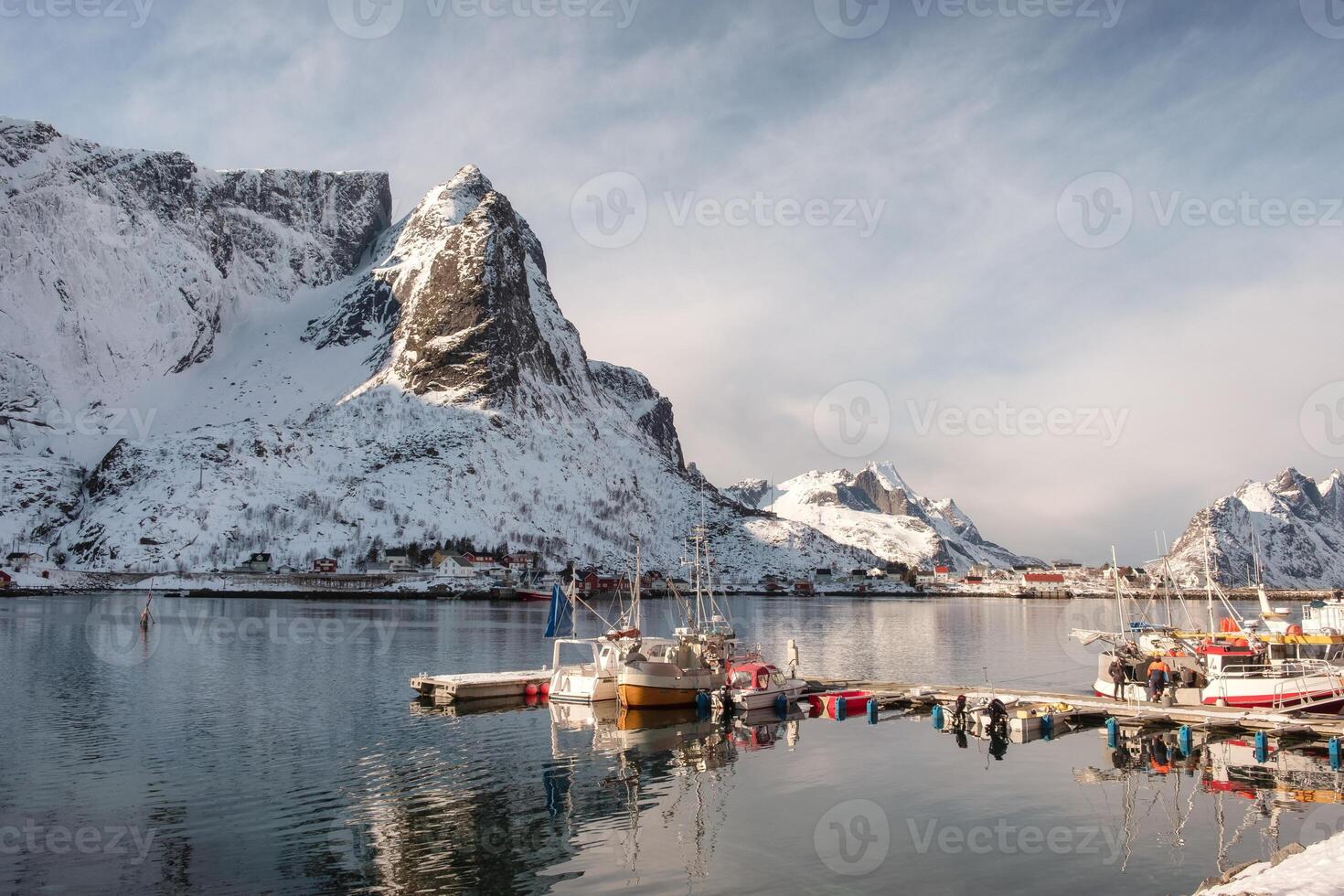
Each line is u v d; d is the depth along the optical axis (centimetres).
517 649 11169
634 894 2991
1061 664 10350
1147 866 3259
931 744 5319
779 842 3506
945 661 10694
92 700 6712
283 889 3036
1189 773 4591
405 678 8069
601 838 3547
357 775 4500
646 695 6384
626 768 4697
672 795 4172
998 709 5634
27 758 4819
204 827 3672
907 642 13875
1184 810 3953
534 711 6397
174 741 5253
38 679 7862
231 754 4934
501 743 5294
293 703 6669
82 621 14675
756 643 13325
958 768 4716
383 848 3422
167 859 3300
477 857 3338
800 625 18138
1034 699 6419
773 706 6444
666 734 5606
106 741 5247
